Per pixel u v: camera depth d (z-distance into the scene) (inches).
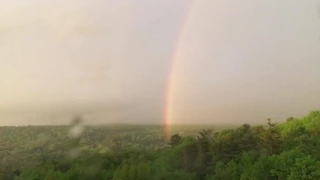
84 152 5007.4
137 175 3097.9
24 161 5334.6
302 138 3730.3
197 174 3590.1
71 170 3518.7
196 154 4050.2
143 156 4205.2
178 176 3245.6
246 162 3107.8
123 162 3823.8
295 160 2630.4
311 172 2471.7
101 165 3737.7
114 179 3110.2
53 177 3206.2
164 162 3814.0
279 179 2623.0
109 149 5206.7
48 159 4771.2
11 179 4264.3
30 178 3464.6
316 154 2837.1
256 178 2684.5
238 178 2965.1
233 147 3804.1
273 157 2829.7
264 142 3619.6
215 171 3302.2
